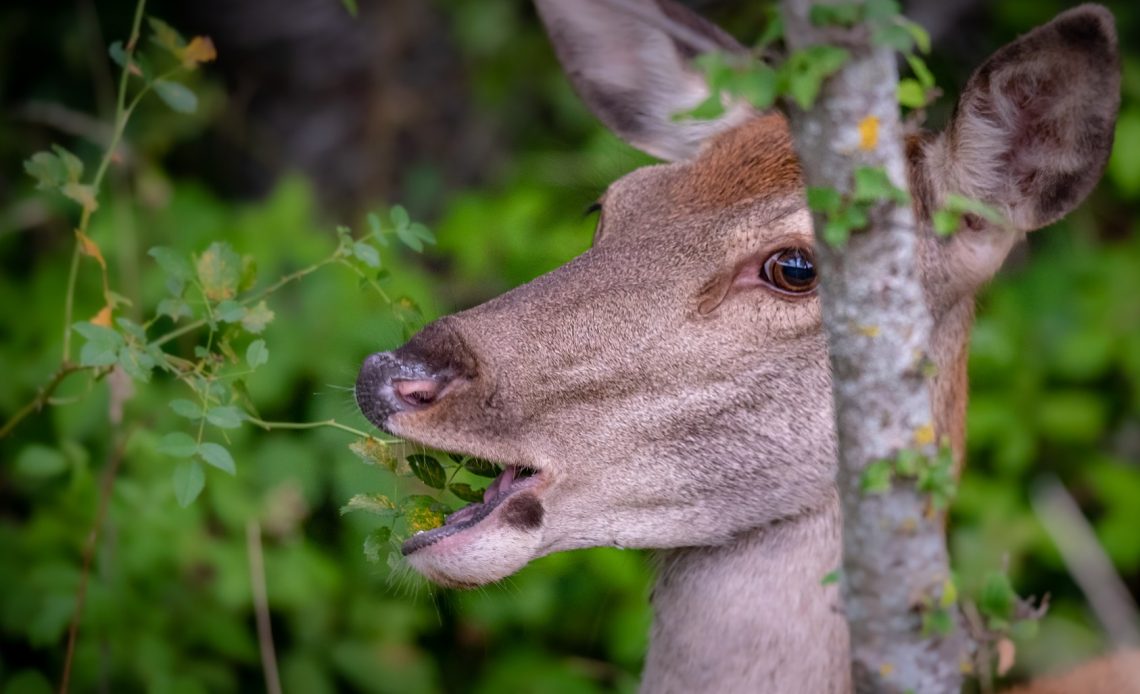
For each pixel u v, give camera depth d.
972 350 11.58
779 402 7.93
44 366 11.34
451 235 11.34
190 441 7.62
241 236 11.73
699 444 7.94
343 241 8.32
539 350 7.75
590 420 7.83
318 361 10.54
